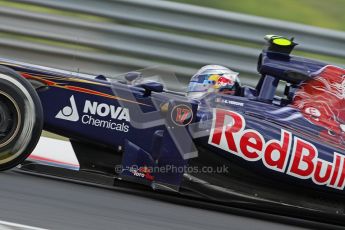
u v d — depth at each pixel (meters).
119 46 29.72
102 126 19.34
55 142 23.80
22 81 18.52
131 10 29.89
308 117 20.30
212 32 29.83
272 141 19.48
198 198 19.69
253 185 19.73
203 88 20.88
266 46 21.25
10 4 31.53
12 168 19.75
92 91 19.34
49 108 19.30
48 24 30.02
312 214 19.89
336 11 41.06
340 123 20.42
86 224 15.85
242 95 21.16
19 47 29.83
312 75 20.61
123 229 15.93
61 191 18.36
